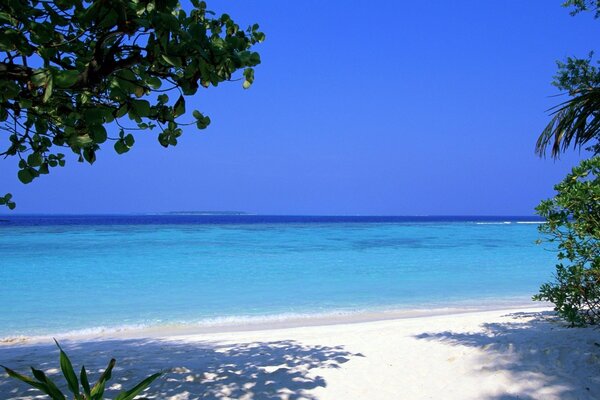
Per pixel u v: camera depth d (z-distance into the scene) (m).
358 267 21.38
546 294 6.89
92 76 2.76
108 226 76.62
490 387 4.77
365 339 7.38
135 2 2.66
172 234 49.84
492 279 17.78
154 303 13.30
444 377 5.21
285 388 5.12
